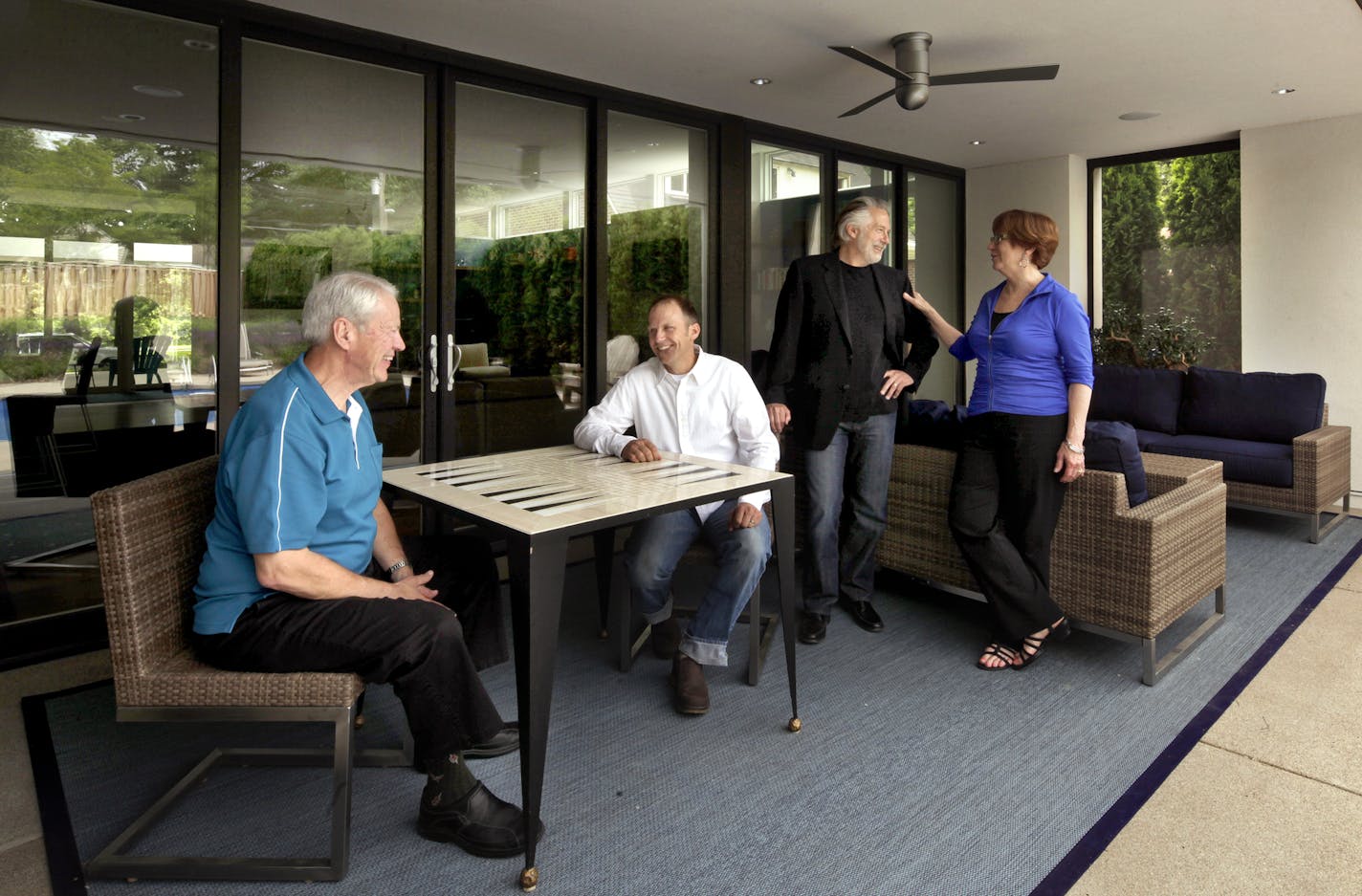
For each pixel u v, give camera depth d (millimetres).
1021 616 2604
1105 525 2576
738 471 2227
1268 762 2086
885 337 2932
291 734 2248
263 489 1574
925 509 3141
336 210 3463
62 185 2818
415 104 3678
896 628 3053
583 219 4328
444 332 3785
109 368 2936
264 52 3248
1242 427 4691
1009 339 2584
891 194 6117
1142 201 6129
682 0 3238
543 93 4105
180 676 1570
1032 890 1616
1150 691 2504
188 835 1781
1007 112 4930
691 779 2020
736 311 5012
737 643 2898
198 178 3090
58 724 2316
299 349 3385
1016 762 2102
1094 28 3602
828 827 1826
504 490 1977
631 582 2486
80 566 2920
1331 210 5117
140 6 2920
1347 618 3102
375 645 1589
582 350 4363
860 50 3740
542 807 1899
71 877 1638
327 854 1711
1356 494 5121
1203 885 1626
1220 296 5832
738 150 4961
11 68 2713
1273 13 3459
